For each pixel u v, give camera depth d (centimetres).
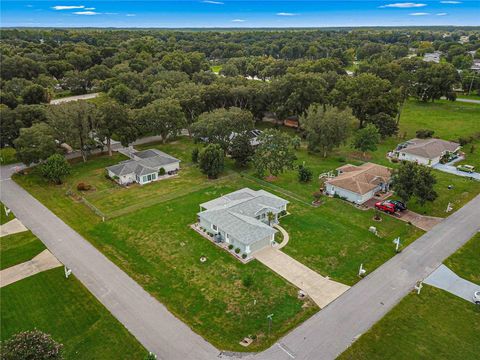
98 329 3362
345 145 8556
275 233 4925
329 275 4116
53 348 2730
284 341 3244
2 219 5259
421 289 3897
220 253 4491
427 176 5294
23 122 7738
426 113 11488
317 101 9256
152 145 8519
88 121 7456
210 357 3088
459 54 19888
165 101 8400
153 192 6172
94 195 6041
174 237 4822
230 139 7575
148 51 16975
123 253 4500
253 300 3728
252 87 9838
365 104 9019
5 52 14850
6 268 4194
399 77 10594
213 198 5944
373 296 3794
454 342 3247
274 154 6444
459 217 5356
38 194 6062
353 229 5041
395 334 3319
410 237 4856
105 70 13375
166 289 3888
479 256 4466
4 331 3328
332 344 3212
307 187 6366
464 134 9269
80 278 4041
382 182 6125
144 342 3225
